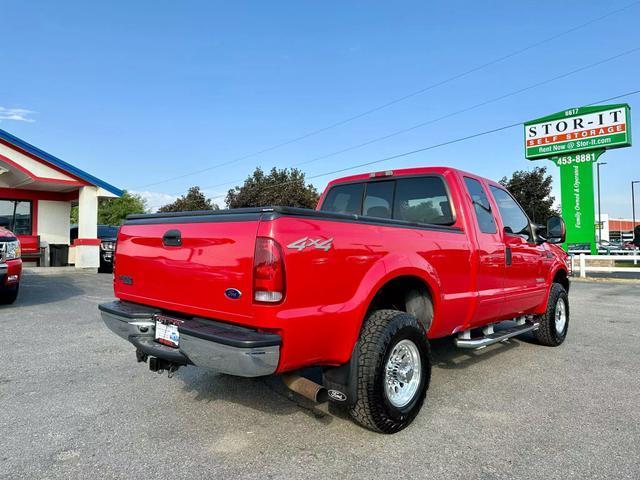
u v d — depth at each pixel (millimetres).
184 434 3373
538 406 3996
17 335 6426
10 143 14531
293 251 2889
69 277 14320
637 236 15203
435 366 5238
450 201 4535
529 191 31469
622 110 19688
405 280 3852
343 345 3172
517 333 5309
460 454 3100
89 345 5895
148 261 3676
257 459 3012
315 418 3674
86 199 16172
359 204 5305
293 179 37656
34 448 3145
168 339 3404
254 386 4395
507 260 5070
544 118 21828
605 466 2943
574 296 11805
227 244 3029
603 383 4641
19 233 17328
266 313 2814
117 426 3504
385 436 3367
